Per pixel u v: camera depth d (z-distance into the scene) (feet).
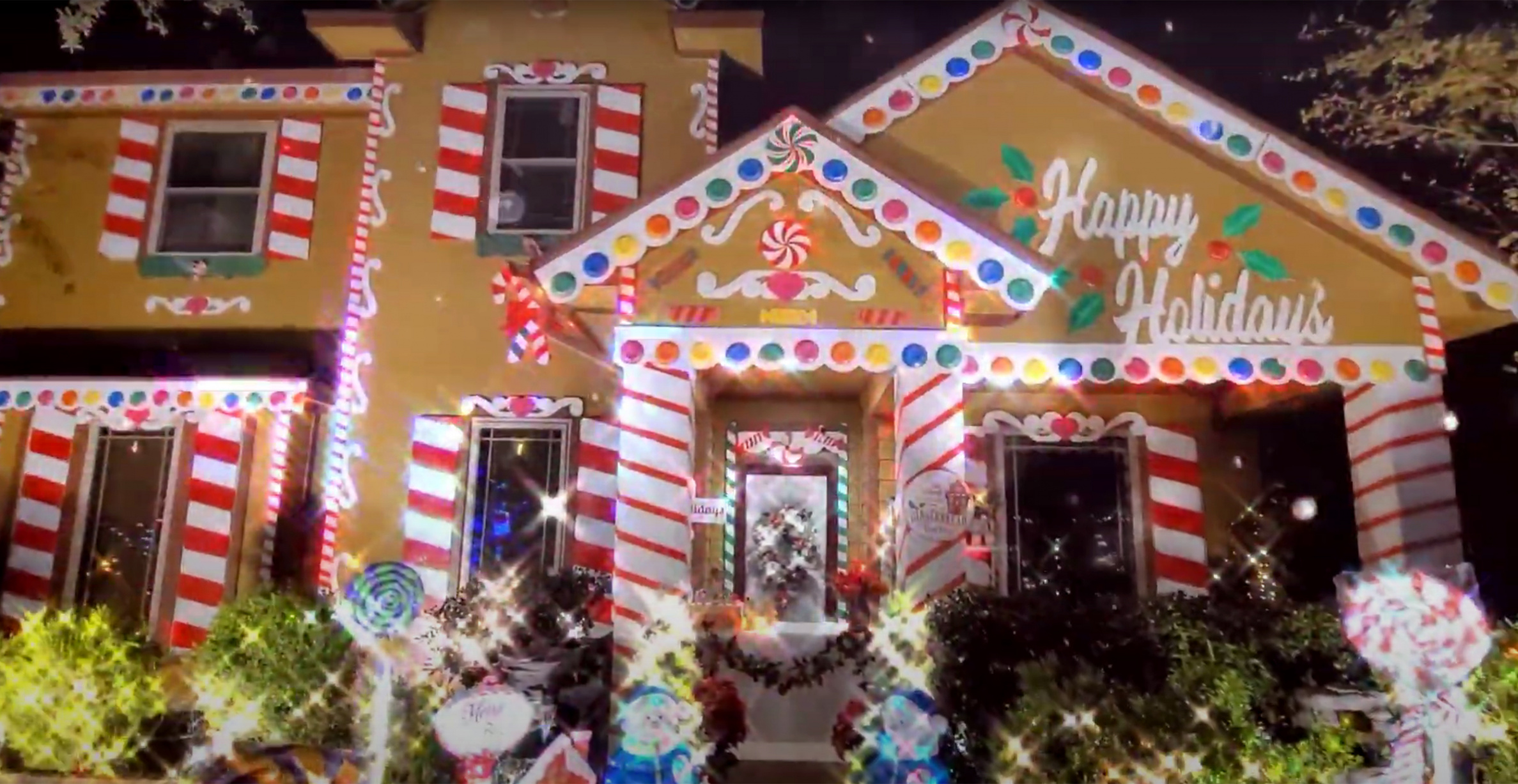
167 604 36.17
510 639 31.09
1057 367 30.07
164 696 32.01
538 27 40.52
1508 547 38.24
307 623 31.14
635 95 39.99
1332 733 25.29
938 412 28.68
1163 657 27.09
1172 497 36.63
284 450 37.32
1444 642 21.20
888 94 32.14
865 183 29.07
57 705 30.60
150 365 39.06
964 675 27.04
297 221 40.68
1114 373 29.99
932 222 28.84
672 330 28.73
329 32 39.27
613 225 29.07
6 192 41.22
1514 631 24.94
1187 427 37.24
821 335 28.66
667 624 27.68
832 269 29.01
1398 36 37.11
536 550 36.78
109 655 31.40
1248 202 31.14
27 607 36.76
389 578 24.47
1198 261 30.78
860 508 38.70
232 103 41.29
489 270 38.50
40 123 41.78
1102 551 36.52
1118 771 25.57
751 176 29.22
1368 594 21.94
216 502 36.86
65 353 39.83
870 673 28.04
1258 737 25.44
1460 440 39.88
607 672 30.30
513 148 40.04
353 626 24.34
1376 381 29.86
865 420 39.06
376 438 37.22
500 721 24.00
